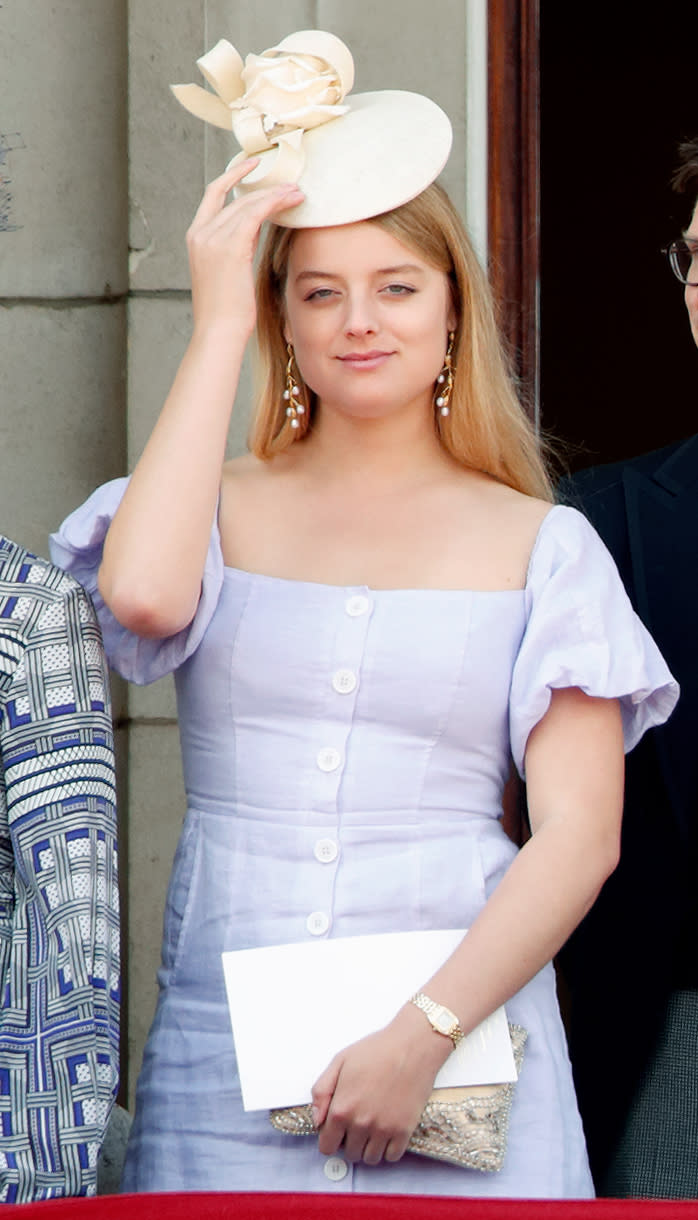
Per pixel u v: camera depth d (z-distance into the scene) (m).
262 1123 7.41
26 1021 6.62
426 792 7.67
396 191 7.73
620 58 26.59
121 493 8.30
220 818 7.83
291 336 8.30
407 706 7.65
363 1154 7.09
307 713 7.70
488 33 12.84
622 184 26.70
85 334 12.32
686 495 9.88
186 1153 7.51
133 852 13.09
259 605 7.88
